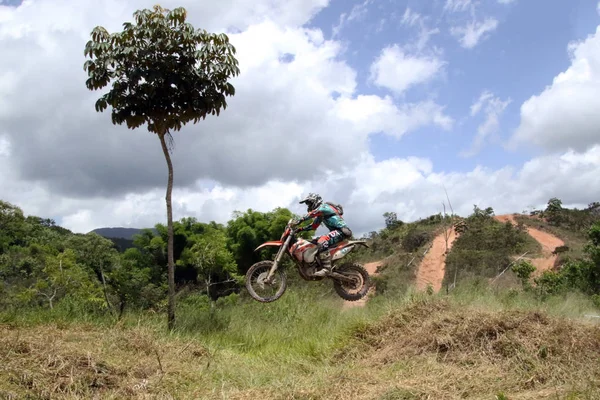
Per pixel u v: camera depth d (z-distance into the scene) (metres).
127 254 38.09
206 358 7.86
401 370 6.38
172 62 10.68
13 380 5.47
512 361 6.39
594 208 63.47
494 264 30.02
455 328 7.38
